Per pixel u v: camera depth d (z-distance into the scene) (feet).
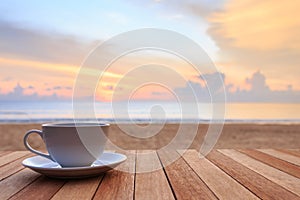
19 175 2.20
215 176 2.17
